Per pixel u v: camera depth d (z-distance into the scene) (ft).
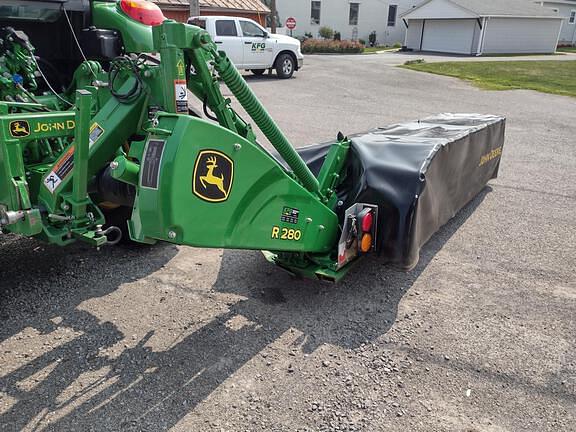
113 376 8.98
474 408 8.45
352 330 10.49
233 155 7.93
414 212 10.73
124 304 11.23
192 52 8.82
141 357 9.50
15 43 11.18
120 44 12.69
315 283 12.30
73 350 9.64
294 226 9.82
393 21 138.92
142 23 12.81
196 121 7.29
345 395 8.66
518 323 10.94
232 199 8.13
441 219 13.26
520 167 23.56
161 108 9.70
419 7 109.70
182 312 10.96
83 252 13.65
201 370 9.18
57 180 9.84
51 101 12.42
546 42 110.73
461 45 104.63
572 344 10.23
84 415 8.10
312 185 10.89
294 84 49.03
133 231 7.84
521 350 9.99
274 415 8.20
